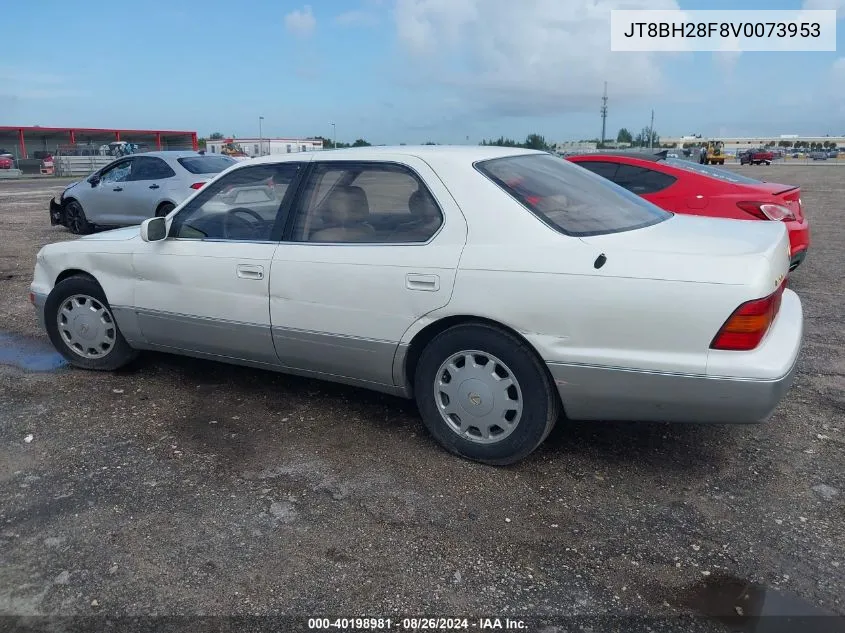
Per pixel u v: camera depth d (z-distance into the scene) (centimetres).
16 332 614
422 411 376
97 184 1187
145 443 391
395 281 362
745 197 686
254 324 412
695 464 366
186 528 309
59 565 284
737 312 300
